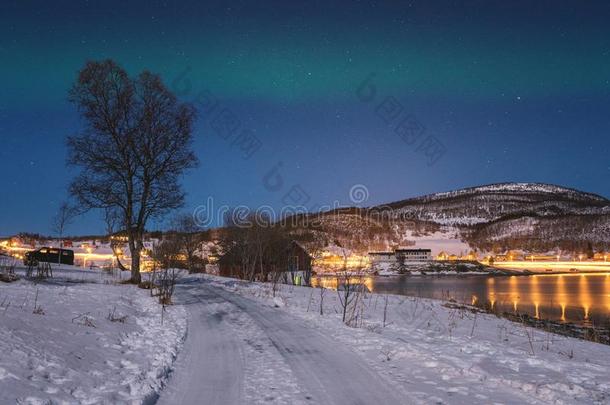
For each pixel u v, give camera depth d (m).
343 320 16.80
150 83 30.36
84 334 11.06
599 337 23.22
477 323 22.41
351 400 7.41
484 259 196.38
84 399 6.88
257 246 49.66
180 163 31.52
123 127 30.12
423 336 14.23
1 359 7.54
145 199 31.08
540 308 48.16
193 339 12.93
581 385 8.37
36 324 10.48
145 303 21.12
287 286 35.59
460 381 8.59
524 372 9.18
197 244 64.12
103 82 29.39
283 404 7.18
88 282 29.12
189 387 8.15
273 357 10.57
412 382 8.49
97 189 29.64
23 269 33.03
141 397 7.19
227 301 23.25
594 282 110.75
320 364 9.88
